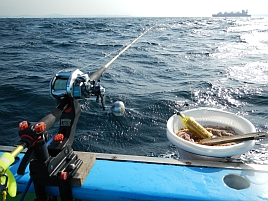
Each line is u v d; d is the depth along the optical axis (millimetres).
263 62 11125
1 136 4898
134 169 1618
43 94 6871
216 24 42562
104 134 4867
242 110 5918
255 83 7898
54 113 1403
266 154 4031
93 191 1449
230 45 16859
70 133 1552
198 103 6344
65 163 1490
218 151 1747
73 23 44406
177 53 13867
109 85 7797
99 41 19547
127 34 24859
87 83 1505
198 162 1691
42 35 24172
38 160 1324
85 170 1534
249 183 1485
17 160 1760
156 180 1517
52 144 1476
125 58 12359
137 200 1423
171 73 9500
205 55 13227
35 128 1188
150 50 14922
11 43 18547
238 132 2225
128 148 4480
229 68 10117
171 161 1700
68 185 1435
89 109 5742
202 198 1383
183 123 2250
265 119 5410
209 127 2365
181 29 31047
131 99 6500
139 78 8742
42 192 1455
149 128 5066
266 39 20031
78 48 16203
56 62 11594
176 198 1396
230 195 1396
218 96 6785
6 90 7250
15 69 10211
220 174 1567
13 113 5828
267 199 1368
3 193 1049
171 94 6906
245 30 29500
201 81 8219
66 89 1432
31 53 14414
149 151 4371
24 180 1557
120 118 5383
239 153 1778
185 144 1856
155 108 5938
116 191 1441
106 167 1634
